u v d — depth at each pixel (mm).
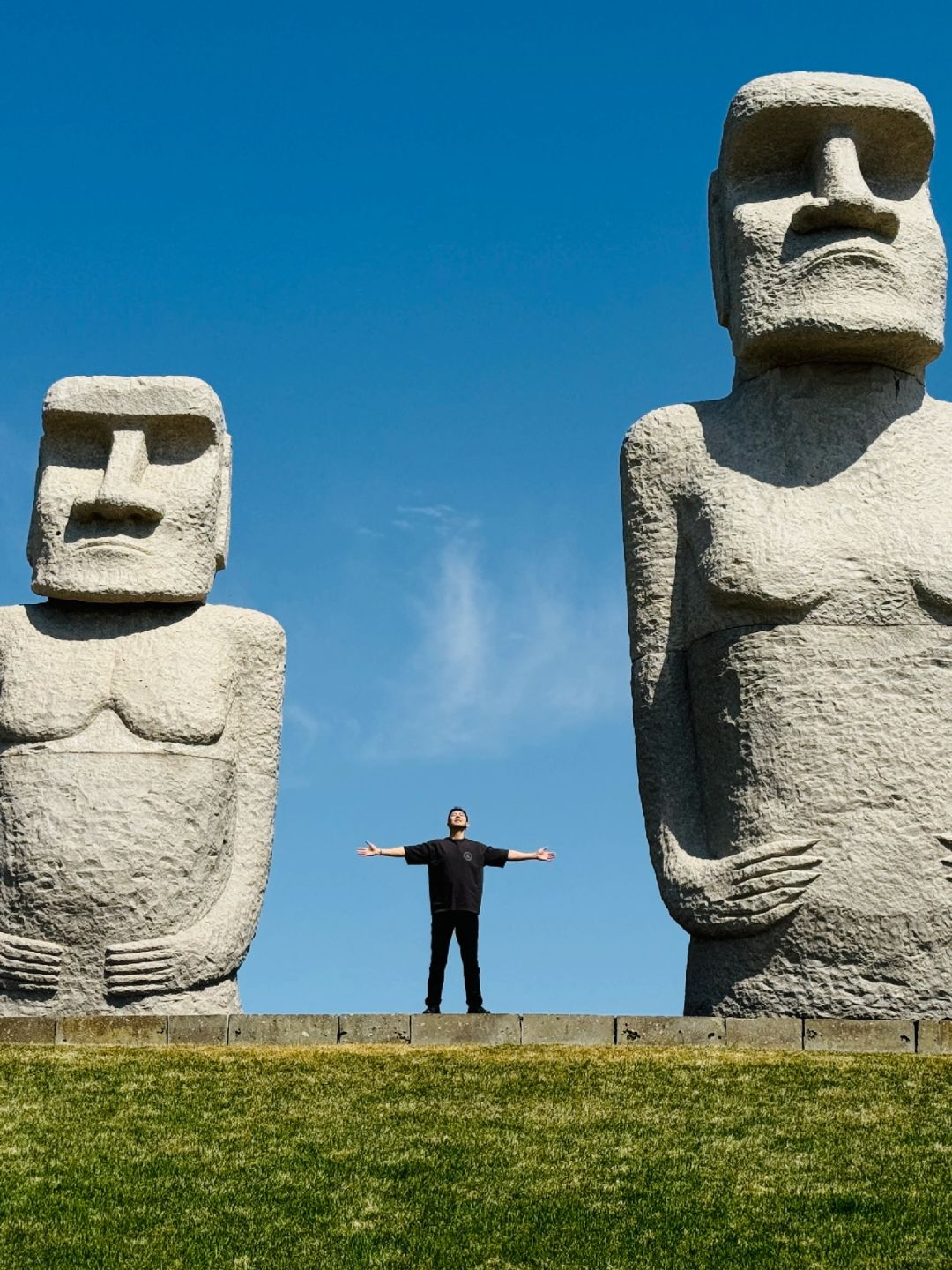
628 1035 12461
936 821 13211
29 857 13969
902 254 13906
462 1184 9859
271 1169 10055
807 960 13117
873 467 13812
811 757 13289
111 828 14008
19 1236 9258
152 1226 9375
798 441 13906
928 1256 8969
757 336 13867
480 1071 11664
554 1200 9633
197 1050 12211
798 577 13438
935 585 13430
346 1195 9727
